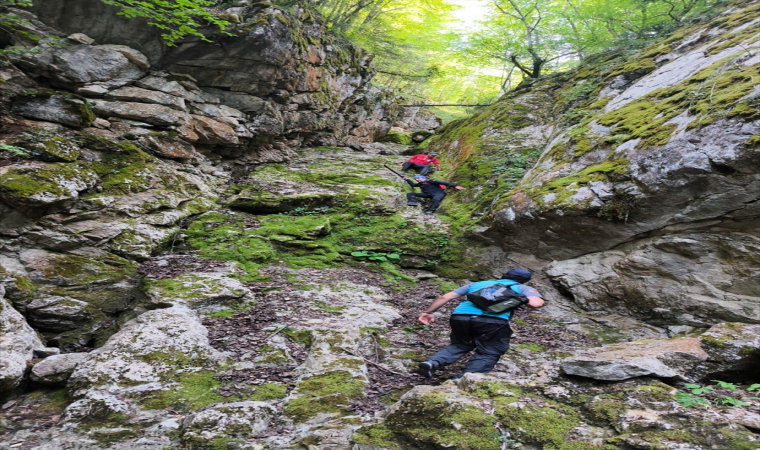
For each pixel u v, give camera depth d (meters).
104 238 5.72
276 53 9.27
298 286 5.92
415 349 4.59
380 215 8.33
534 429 2.54
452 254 7.25
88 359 3.64
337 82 12.57
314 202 8.42
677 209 5.20
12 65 6.98
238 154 10.16
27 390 3.51
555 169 6.86
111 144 7.03
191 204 7.58
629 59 9.93
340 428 2.84
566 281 6.08
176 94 8.63
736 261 4.95
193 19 8.23
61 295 4.77
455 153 11.27
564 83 11.57
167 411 3.16
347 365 3.91
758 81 5.19
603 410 2.68
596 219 5.71
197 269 5.96
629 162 5.66
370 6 14.23
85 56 7.71
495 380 3.17
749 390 3.01
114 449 2.70
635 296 5.50
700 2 10.95
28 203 5.10
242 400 3.26
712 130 4.98
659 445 2.27
